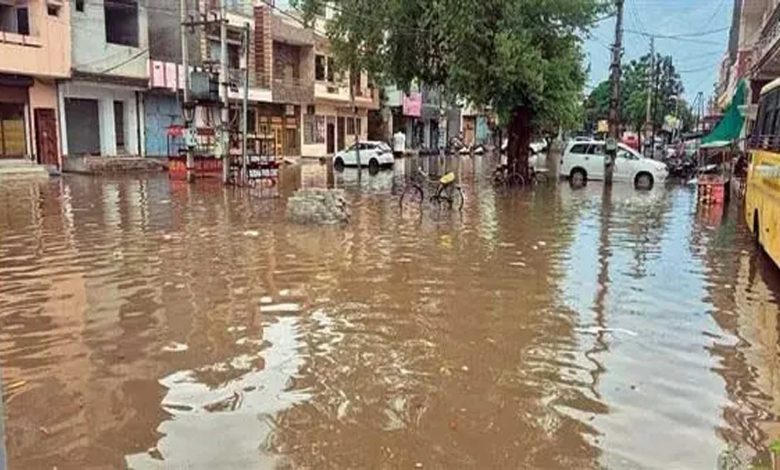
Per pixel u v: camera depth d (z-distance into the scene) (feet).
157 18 109.81
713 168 87.76
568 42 87.20
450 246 41.75
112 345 22.39
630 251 41.32
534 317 26.20
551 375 20.11
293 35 141.59
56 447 15.37
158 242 41.50
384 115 184.65
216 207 59.26
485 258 38.04
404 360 21.20
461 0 81.10
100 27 99.96
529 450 15.43
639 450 15.49
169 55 112.27
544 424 16.79
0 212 54.75
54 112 95.91
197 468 14.43
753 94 71.00
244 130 80.38
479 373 20.20
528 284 31.78
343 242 42.37
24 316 25.62
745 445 15.80
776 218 33.60
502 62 81.25
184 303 27.53
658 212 61.77
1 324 24.61
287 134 145.69
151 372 19.99
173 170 87.20
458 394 18.60
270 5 125.18
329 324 24.89
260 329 24.20
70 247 39.65
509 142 91.66
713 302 28.96
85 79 97.91
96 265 34.71
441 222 52.65
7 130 89.71
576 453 15.31
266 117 137.69
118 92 106.32
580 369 20.63
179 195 68.80
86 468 14.46
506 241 44.19
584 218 56.90
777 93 35.99
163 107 114.21
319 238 43.70
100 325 24.56
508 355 21.83
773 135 36.73
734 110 76.95
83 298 28.25
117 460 14.79
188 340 22.94
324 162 139.95
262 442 15.64
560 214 59.36
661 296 29.91
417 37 89.30
